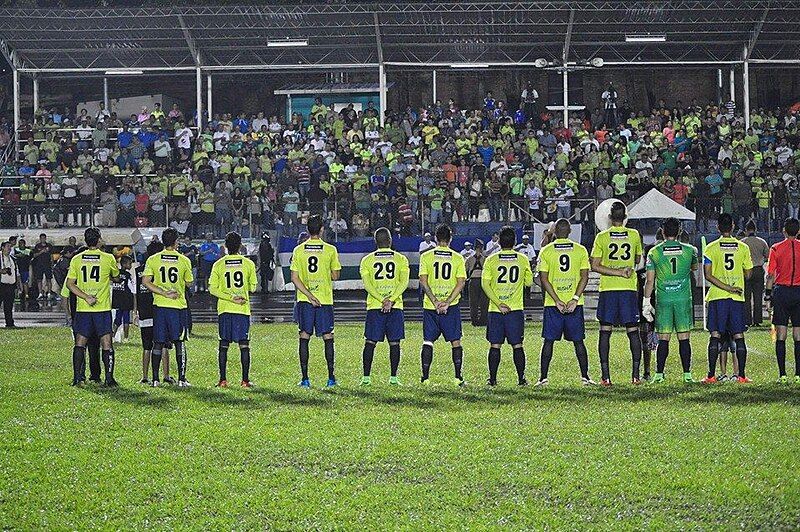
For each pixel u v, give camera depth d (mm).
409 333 27281
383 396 16328
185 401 16078
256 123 48281
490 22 45375
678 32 46312
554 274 17203
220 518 10117
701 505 10203
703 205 40594
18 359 21797
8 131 50250
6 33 46406
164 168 43719
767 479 10938
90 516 10281
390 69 48688
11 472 11797
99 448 12898
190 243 40219
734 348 18109
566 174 42062
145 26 45812
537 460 11922
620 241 17234
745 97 47281
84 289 17719
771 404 15000
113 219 41938
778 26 45906
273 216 41250
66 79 52406
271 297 39156
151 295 18141
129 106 52500
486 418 14336
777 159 44219
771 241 40219
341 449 12594
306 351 17609
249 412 15055
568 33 45875
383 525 9828
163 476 11586
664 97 51031
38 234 41719
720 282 17188
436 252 17578
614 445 12570
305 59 48719
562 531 9578
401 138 45438
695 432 13156
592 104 50938
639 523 9750
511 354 22047
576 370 19562
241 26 45719
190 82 53031
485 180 41281
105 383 17844
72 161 46219
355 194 40750
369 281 17578
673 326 17438
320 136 46062
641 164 42750
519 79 50938
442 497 10648
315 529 9781
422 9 43625
